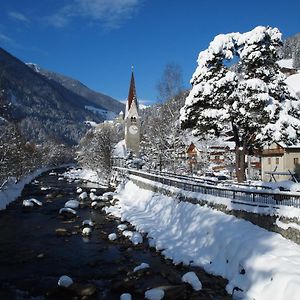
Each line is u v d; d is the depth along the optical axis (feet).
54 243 87.92
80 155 437.99
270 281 53.21
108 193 169.78
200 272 66.59
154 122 242.99
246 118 104.27
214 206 85.76
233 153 206.49
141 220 107.24
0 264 72.95
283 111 101.91
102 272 68.23
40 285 62.23
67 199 163.63
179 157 198.80
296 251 58.13
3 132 166.61
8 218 117.70
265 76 108.17
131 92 321.32
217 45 111.65
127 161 249.96
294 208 64.03
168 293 55.62
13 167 171.73
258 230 68.95
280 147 171.32
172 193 110.93
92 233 97.60
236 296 55.42
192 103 111.75
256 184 109.40
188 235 84.69
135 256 77.10
